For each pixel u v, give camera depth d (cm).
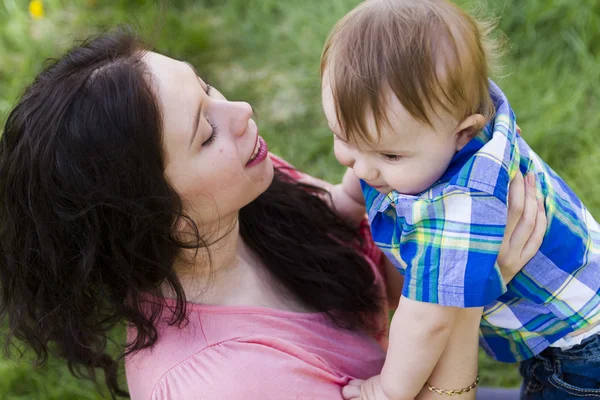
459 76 113
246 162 126
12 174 120
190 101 119
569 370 137
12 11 383
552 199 130
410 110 112
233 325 130
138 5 379
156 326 129
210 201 125
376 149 119
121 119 114
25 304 130
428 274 117
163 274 124
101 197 116
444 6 117
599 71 312
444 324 119
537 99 306
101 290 127
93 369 147
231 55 366
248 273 141
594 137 292
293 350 129
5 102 320
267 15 381
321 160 307
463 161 119
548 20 331
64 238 120
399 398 125
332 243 154
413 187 121
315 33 361
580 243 131
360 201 163
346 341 143
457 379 131
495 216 114
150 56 122
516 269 123
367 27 116
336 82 116
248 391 121
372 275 156
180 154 118
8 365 241
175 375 123
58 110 115
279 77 350
